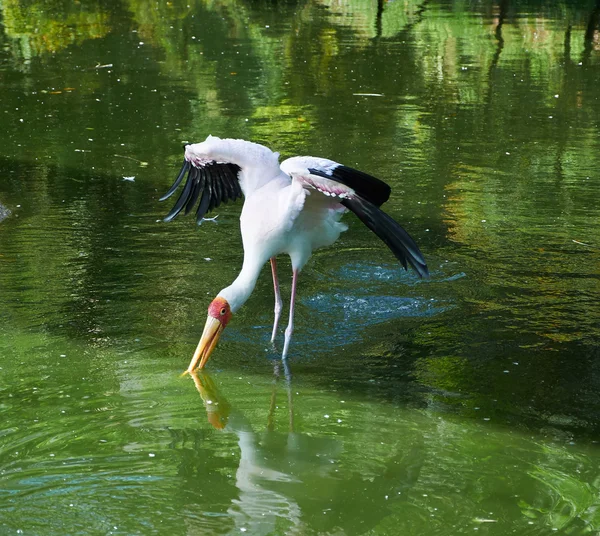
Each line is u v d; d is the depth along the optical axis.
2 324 6.26
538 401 5.29
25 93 13.60
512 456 4.66
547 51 17.47
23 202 8.96
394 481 4.40
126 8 21.08
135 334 6.17
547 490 4.33
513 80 15.05
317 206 5.78
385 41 18.09
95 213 8.66
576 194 9.40
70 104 13.02
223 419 5.06
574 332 6.24
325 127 11.99
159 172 10.02
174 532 3.95
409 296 6.86
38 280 7.03
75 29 18.66
